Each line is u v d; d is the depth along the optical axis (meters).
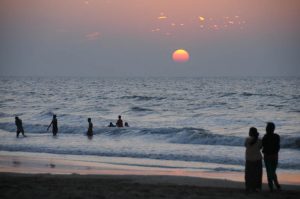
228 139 43.88
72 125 59.84
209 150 38.84
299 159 33.56
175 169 29.53
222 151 38.09
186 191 19.80
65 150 39.25
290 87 198.38
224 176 26.72
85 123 66.62
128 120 74.00
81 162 32.56
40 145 42.47
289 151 38.69
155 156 35.72
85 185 21.00
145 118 77.50
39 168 29.52
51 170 28.70
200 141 44.88
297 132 54.06
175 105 105.62
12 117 78.62
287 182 24.77
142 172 28.06
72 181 22.45
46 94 164.38
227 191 20.16
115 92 173.50
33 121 70.69
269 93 145.50
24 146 41.81
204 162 32.94
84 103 117.62
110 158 35.00
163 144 43.44
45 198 17.61
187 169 29.58
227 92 157.25
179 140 45.84
